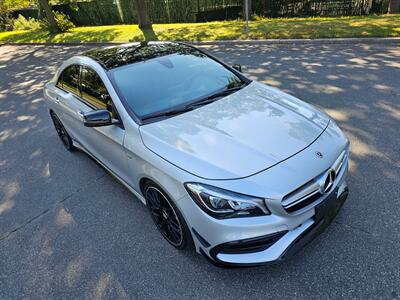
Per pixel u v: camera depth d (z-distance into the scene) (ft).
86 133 13.52
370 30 32.27
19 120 22.40
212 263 8.56
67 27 61.16
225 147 8.61
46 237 11.40
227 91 11.60
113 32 51.72
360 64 24.35
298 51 30.04
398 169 12.19
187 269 9.31
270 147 8.57
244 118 9.87
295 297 8.11
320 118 10.14
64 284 9.45
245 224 7.61
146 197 10.35
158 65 12.07
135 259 9.93
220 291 8.55
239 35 37.91
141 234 10.89
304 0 53.72
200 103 10.83
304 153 8.43
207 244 8.21
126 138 10.18
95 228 11.48
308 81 22.04
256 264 7.92
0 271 10.19
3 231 12.00
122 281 9.27
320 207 8.23
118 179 12.59
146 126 9.89
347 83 20.89
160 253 10.00
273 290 8.36
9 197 14.01
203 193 7.76
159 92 11.12
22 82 32.22
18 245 11.19
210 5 59.98
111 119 10.50
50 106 16.66
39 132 20.18
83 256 10.34
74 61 14.10
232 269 9.07
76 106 13.65
